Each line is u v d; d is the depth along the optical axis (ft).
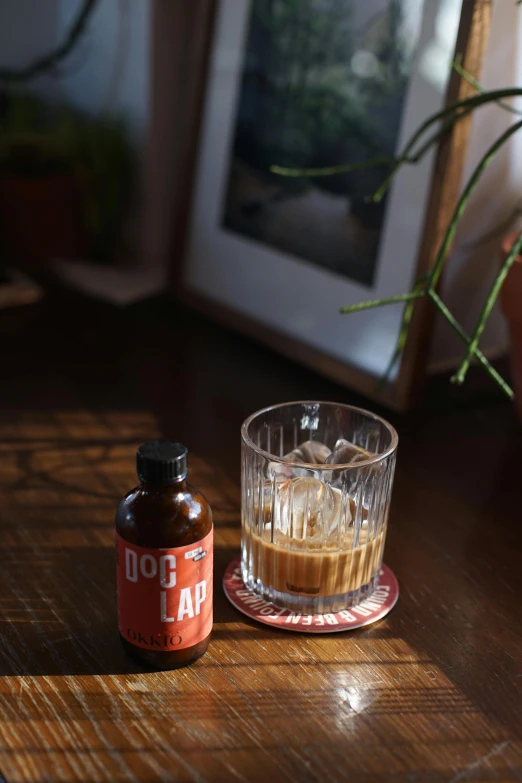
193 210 3.56
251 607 2.10
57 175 3.84
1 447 2.70
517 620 2.11
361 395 2.99
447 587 2.20
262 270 3.28
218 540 2.32
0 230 3.96
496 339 3.06
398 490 2.53
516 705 1.90
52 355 3.25
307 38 3.05
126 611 1.93
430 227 2.72
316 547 2.03
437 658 2.00
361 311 2.96
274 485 2.02
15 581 2.19
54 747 1.80
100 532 2.35
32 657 1.99
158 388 3.05
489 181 2.80
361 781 1.75
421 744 1.82
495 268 2.92
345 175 2.97
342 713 1.88
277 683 1.94
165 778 1.75
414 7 2.74
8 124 3.99
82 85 4.01
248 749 1.80
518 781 1.75
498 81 2.71
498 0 2.60
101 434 2.77
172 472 1.85
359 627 2.07
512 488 2.56
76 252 4.02
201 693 1.91
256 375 3.14
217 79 3.39
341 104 2.97
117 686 1.93
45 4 4.05
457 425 2.86
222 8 3.33
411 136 2.78
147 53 3.62
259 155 3.24
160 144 3.82
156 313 3.63
